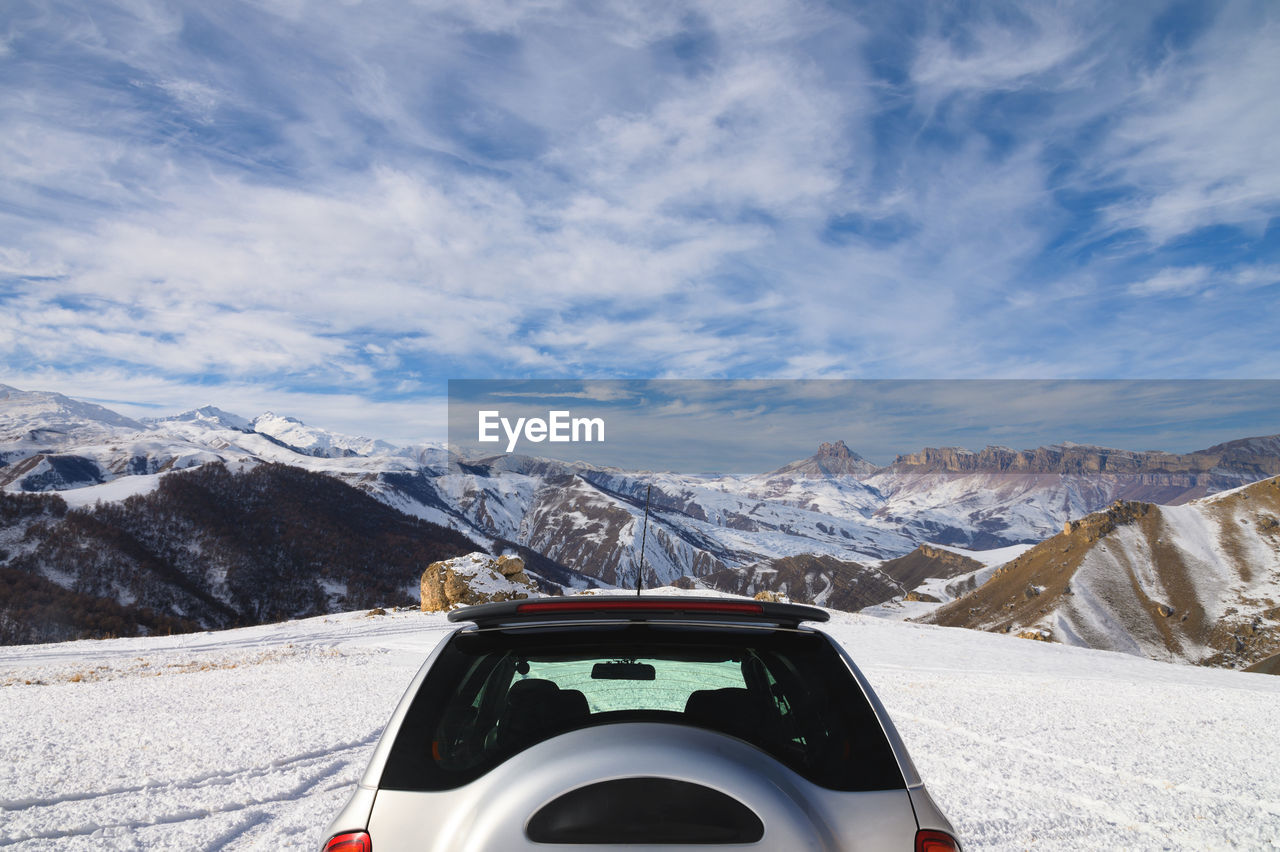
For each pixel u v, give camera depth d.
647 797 2.24
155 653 23.00
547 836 2.21
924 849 2.32
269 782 7.09
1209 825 6.25
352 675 15.74
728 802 2.25
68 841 5.61
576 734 2.39
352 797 2.44
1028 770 7.98
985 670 21.33
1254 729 10.48
